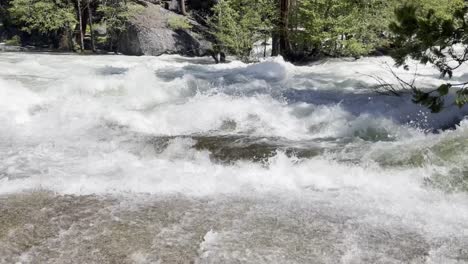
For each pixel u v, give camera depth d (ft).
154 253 9.05
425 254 8.98
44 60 44.42
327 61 50.08
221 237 9.64
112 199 11.71
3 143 17.40
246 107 22.27
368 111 21.33
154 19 66.69
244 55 56.59
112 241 9.53
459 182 12.57
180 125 20.75
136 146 17.39
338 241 9.50
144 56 60.49
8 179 13.38
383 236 9.73
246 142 17.98
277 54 57.62
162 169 14.29
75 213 10.86
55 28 69.46
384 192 12.27
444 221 10.47
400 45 15.67
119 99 24.75
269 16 57.47
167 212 10.89
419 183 12.77
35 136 18.58
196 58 61.21
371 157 14.97
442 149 14.60
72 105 23.11
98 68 38.37
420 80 32.48
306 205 11.39
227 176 13.60
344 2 50.60
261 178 13.48
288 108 22.22
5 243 9.46
